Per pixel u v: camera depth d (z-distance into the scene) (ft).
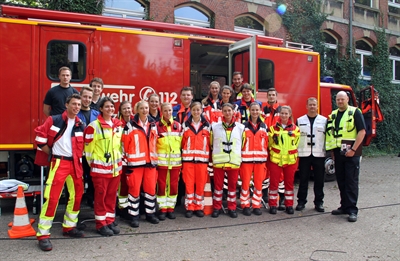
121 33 20.01
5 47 17.75
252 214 18.80
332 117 18.86
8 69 17.80
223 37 23.89
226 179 20.03
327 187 26.68
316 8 49.32
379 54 56.70
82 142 14.35
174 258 12.89
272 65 24.50
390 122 52.80
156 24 21.40
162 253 13.35
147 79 20.58
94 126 14.53
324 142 19.24
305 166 19.43
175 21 40.83
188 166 17.85
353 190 17.89
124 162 16.49
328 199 22.52
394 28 59.82
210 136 18.15
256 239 14.99
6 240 14.47
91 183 18.51
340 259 13.00
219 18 42.45
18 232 14.79
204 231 15.94
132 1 38.27
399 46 60.44
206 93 31.07
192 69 29.81
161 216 17.53
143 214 18.42
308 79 25.91
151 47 20.76
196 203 18.15
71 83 18.97
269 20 46.24
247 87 19.72
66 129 13.94
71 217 14.76
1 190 16.55
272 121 20.15
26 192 17.38
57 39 18.72
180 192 20.45
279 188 20.07
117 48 19.90
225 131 17.69
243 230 16.15
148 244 14.25
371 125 28.14
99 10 35.17
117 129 15.08
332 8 52.21
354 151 17.60
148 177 16.67
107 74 19.66
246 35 24.57
